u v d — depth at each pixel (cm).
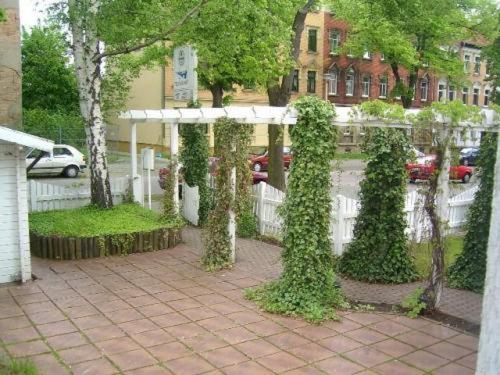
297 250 774
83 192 1361
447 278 912
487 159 860
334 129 771
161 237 1120
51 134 2791
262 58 1612
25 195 880
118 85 1623
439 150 752
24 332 681
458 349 653
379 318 752
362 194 933
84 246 1036
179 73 1503
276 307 762
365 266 919
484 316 278
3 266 880
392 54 2566
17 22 991
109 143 3753
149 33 1230
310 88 3969
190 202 1376
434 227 764
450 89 4591
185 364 597
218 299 817
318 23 3900
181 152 1395
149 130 3497
